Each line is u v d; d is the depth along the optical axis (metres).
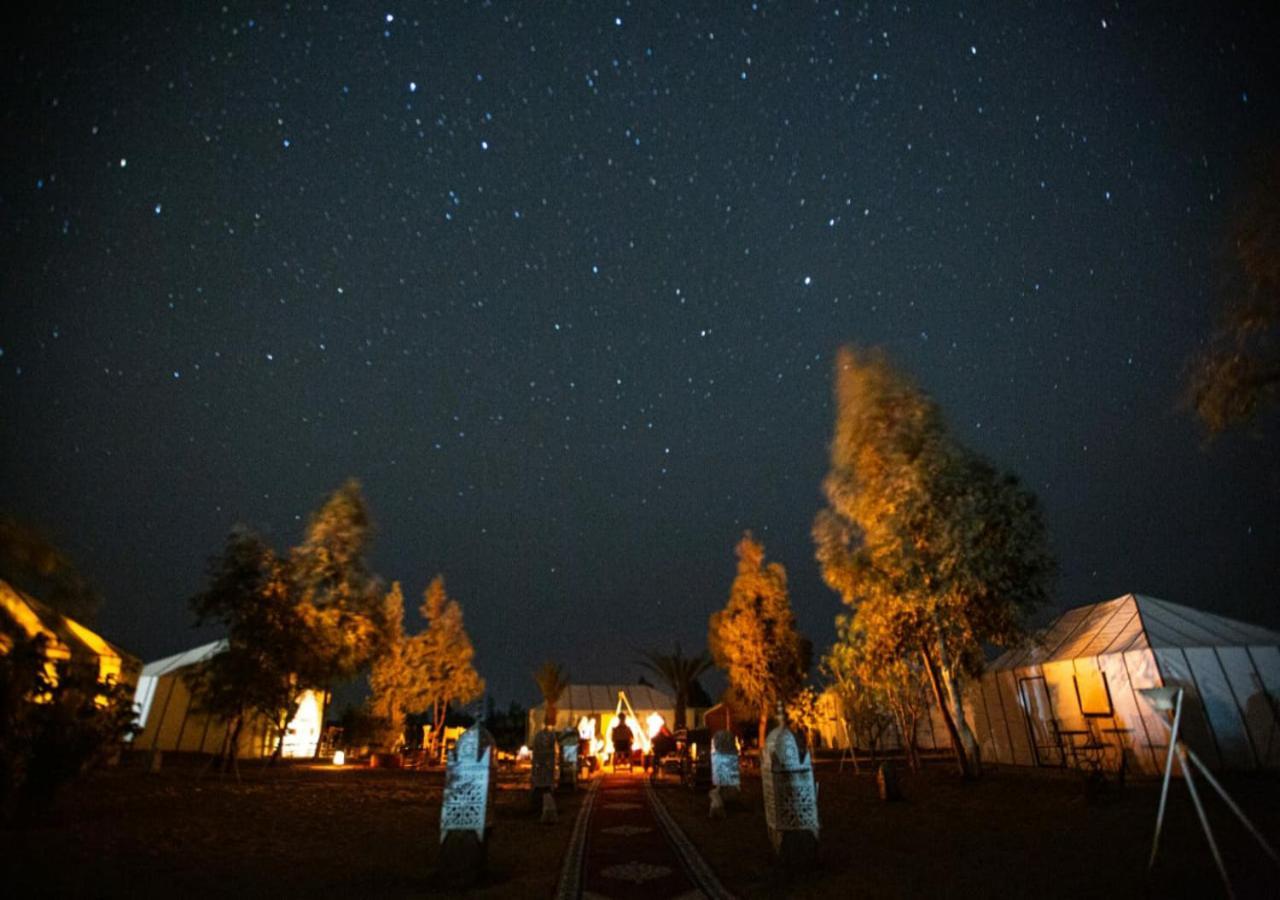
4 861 7.82
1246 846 8.68
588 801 17.75
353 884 8.19
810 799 9.16
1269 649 20.38
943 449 18.45
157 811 12.56
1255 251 8.80
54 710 10.98
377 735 34.72
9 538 7.11
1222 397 9.05
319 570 24.53
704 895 7.99
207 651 32.69
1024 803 14.41
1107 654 21.72
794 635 32.50
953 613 18.62
